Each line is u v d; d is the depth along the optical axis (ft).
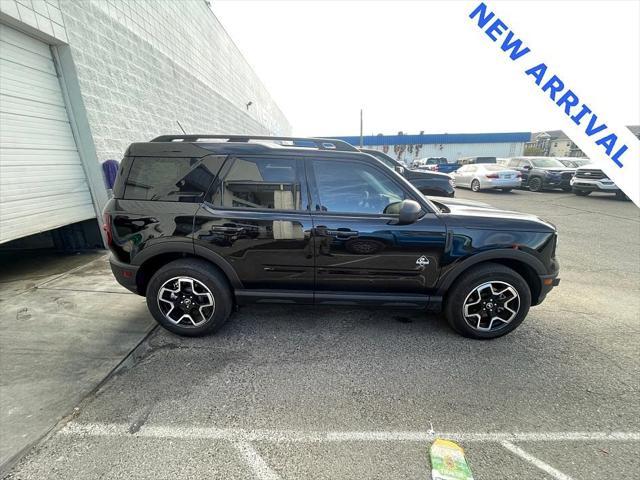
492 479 5.37
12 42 12.50
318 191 8.89
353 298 9.31
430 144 146.82
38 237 17.17
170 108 24.41
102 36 16.56
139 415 6.57
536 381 7.84
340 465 5.58
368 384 7.64
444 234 8.81
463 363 8.48
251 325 10.25
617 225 25.71
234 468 5.48
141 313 10.71
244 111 50.57
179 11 26.43
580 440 6.19
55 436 6.00
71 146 15.44
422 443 6.07
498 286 9.23
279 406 6.91
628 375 8.11
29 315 10.47
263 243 8.79
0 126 12.13
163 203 8.80
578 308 11.77
